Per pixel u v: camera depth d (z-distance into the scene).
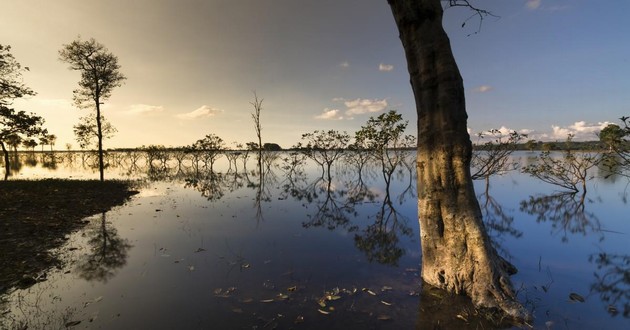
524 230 9.70
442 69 5.35
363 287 5.54
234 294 5.23
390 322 4.36
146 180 25.38
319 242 8.59
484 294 4.75
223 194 18.09
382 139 20.33
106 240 8.38
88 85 25.73
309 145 29.80
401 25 5.80
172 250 7.64
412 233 9.73
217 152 39.25
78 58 25.25
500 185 22.02
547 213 12.37
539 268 6.49
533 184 22.61
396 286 5.59
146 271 6.23
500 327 4.23
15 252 6.82
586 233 9.27
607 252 7.50
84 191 16.03
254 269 6.43
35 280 5.60
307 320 4.41
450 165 5.33
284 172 37.38
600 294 5.25
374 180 27.59
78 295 5.10
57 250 7.31
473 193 5.29
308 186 22.89
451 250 5.27
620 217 11.55
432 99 5.53
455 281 5.16
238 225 10.52
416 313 4.61
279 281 5.82
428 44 5.46
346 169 43.34
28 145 50.47
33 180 19.50
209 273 6.18
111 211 12.34
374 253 7.62
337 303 4.93
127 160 68.69
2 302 4.80
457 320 4.41
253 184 23.88
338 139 26.73
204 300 4.99
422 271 5.85
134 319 4.37
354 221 11.45
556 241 8.48
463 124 5.33
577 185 21.67
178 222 10.75
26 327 4.11
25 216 9.87
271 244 8.32
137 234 9.09
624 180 24.84
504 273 5.03
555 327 4.24
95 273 6.07
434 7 5.43
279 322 4.35
